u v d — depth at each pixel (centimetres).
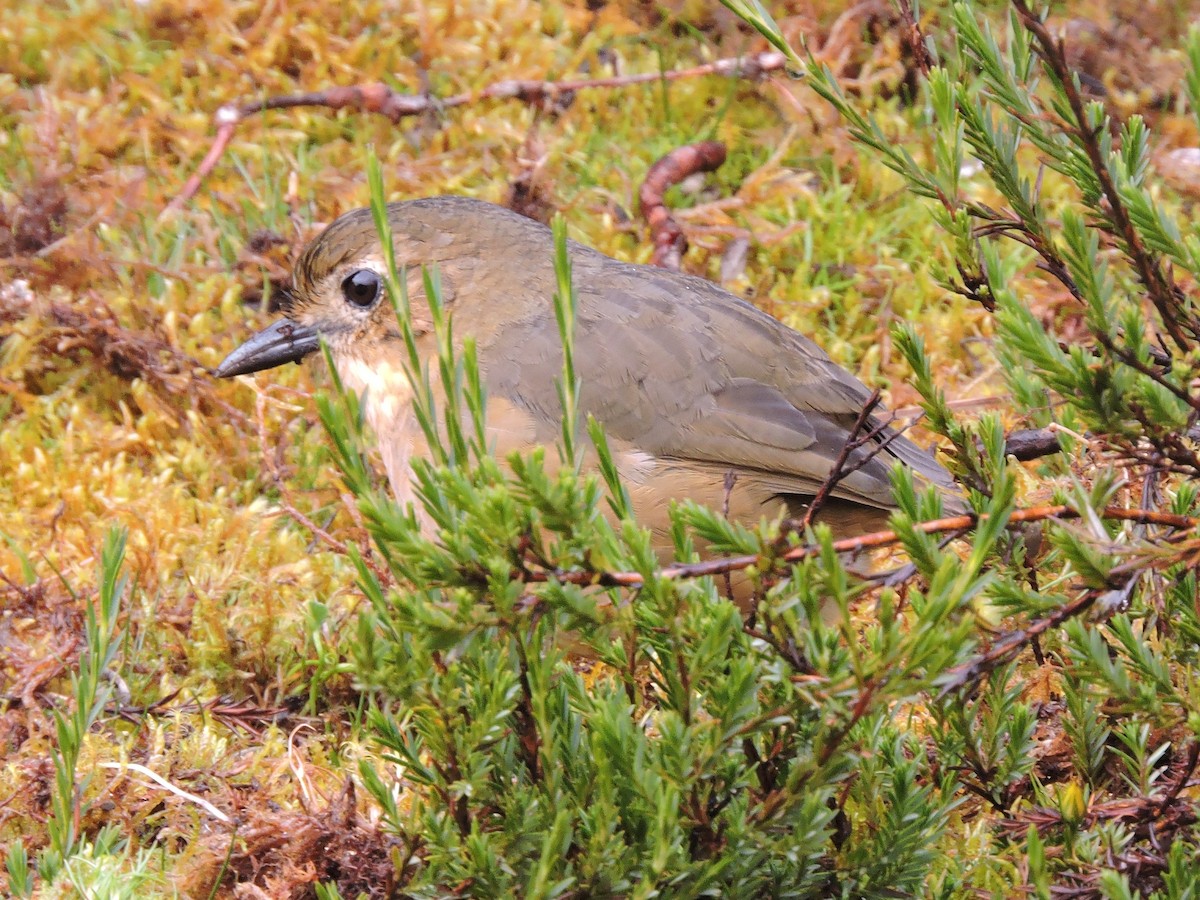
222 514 945
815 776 523
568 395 525
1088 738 641
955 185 661
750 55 1245
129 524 929
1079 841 589
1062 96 603
